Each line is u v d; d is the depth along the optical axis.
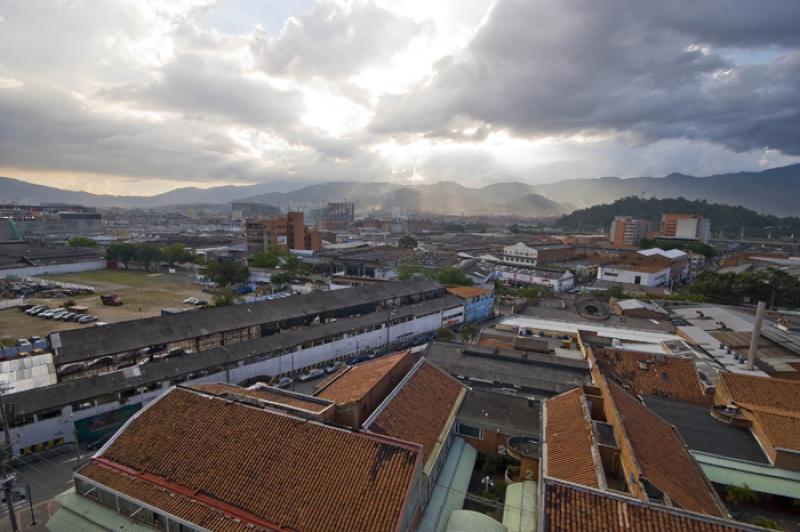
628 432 27.44
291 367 58.38
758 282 95.19
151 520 25.55
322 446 26.30
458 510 28.25
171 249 153.62
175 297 108.06
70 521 26.28
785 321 70.12
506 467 35.72
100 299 103.69
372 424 30.88
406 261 156.12
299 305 65.62
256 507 23.70
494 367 49.47
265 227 176.12
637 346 58.41
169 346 52.69
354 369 41.69
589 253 194.88
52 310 89.06
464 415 38.31
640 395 42.09
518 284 135.50
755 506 30.12
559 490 21.97
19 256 141.25
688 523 19.72
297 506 23.41
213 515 23.52
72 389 40.75
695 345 58.44
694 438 34.16
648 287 119.38
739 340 58.50
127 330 48.41
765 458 31.89
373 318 70.44
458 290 96.00
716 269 156.00
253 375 53.97
